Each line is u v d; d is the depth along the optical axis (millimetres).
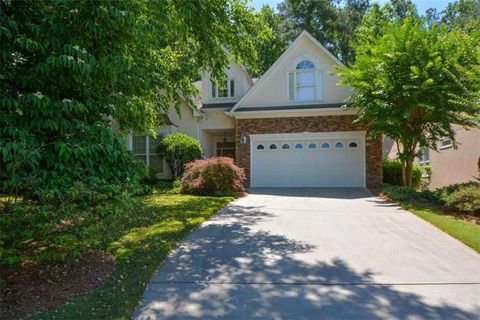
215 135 20484
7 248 4465
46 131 4531
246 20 9984
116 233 7383
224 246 6609
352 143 16031
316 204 11383
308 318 3959
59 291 4629
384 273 5250
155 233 7387
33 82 4594
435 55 12172
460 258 5883
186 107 18141
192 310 4168
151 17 7453
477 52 12094
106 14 4422
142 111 8367
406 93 12016
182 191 13742
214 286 4828
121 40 5078
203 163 13680
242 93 18547
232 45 10258
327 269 5426
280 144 16594
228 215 9531
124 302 4277
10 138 4156
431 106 12078
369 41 15641
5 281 4723
